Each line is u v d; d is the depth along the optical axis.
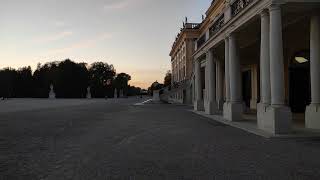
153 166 8.09
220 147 10.97
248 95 36.72
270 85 15.41
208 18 53.34
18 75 128.12
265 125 15.23
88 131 15.86
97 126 18.33
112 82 162.50
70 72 129.38
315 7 15.43
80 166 8.14
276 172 7.38
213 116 25.84
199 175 7.15
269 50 15.62
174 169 7.74
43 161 8.78
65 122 20.97
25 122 20.97
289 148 10.69
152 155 9.57
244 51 29.62
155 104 56.91
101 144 11.72
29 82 128.88
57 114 29.25
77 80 131.12
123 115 28.12
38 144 11.77
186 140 12.69
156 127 17.78
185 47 67.81
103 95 151.62
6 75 123.50
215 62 35.19
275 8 14.60
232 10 21.20
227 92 23.17
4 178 7.02
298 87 25.88
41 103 59.72
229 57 21.84
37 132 15.47
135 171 7.57
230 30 21.34
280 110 14.19
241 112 21.25
